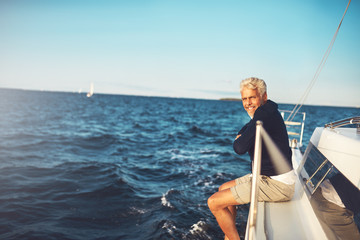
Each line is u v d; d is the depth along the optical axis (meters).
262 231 1.95
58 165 8.82
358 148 1.87
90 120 26.48
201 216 5.35
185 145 13.80
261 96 2.29
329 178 2.16
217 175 8.08
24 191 6.46
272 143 2.05
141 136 16.81
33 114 30.45
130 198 6.19
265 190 2.26
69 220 5.14
